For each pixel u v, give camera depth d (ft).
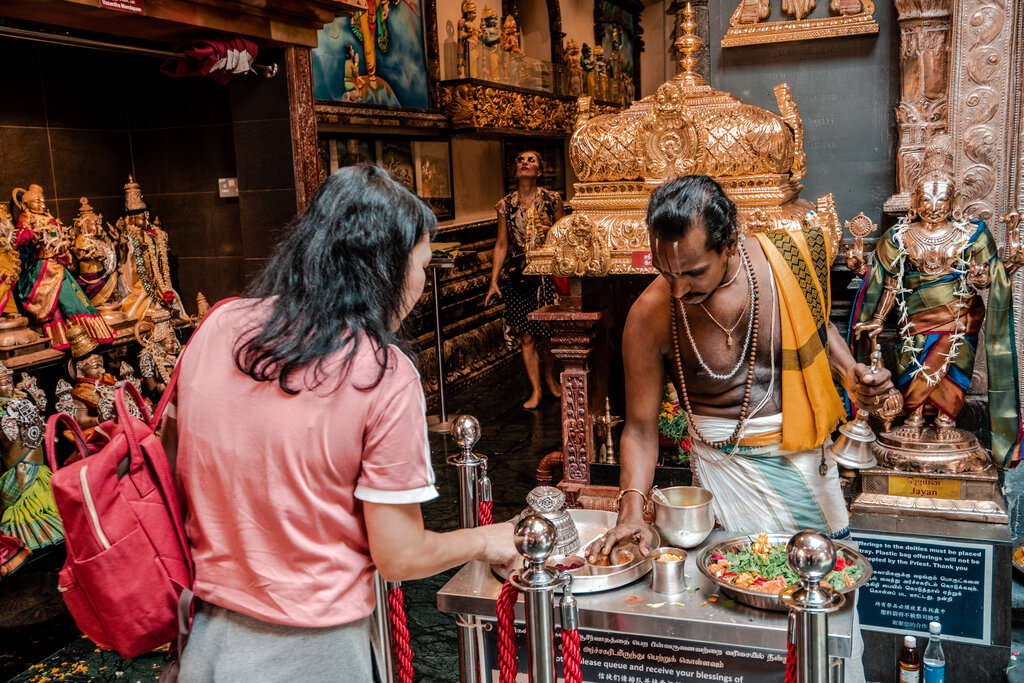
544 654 4.98
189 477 4.78
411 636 11.59
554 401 24.13
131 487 4.84
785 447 7.23
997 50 12.32
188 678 4.68
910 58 13.01
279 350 4.48
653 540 6.17
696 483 7.90
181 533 4.90
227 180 15.96
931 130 13.08
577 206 11.35
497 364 28.78
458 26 26.45
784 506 7.41
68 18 11.55
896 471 9.67
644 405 7.70
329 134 20.88
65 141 14.97
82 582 4.75
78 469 4.74
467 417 6.57
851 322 10.55
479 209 30.42
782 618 5.15
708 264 6.45
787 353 7.11
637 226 10.85
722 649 5.27
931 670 9.14
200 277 16.53
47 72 14.57
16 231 11.88
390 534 4.63
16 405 11.07
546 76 32.37
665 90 10.87
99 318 12.78
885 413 8.84
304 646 4.64
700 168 10.78
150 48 12.57
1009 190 12.57
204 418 4.67
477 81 26.32
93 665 11.38
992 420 10.07
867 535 9.58
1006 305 9.81
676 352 7.49
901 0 12.82
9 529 11.08
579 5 37.06
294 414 4.49
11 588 11.14
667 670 5.44
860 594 9.76
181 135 16.08
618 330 12.75
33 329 12.30
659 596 5.51
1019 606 10.66
